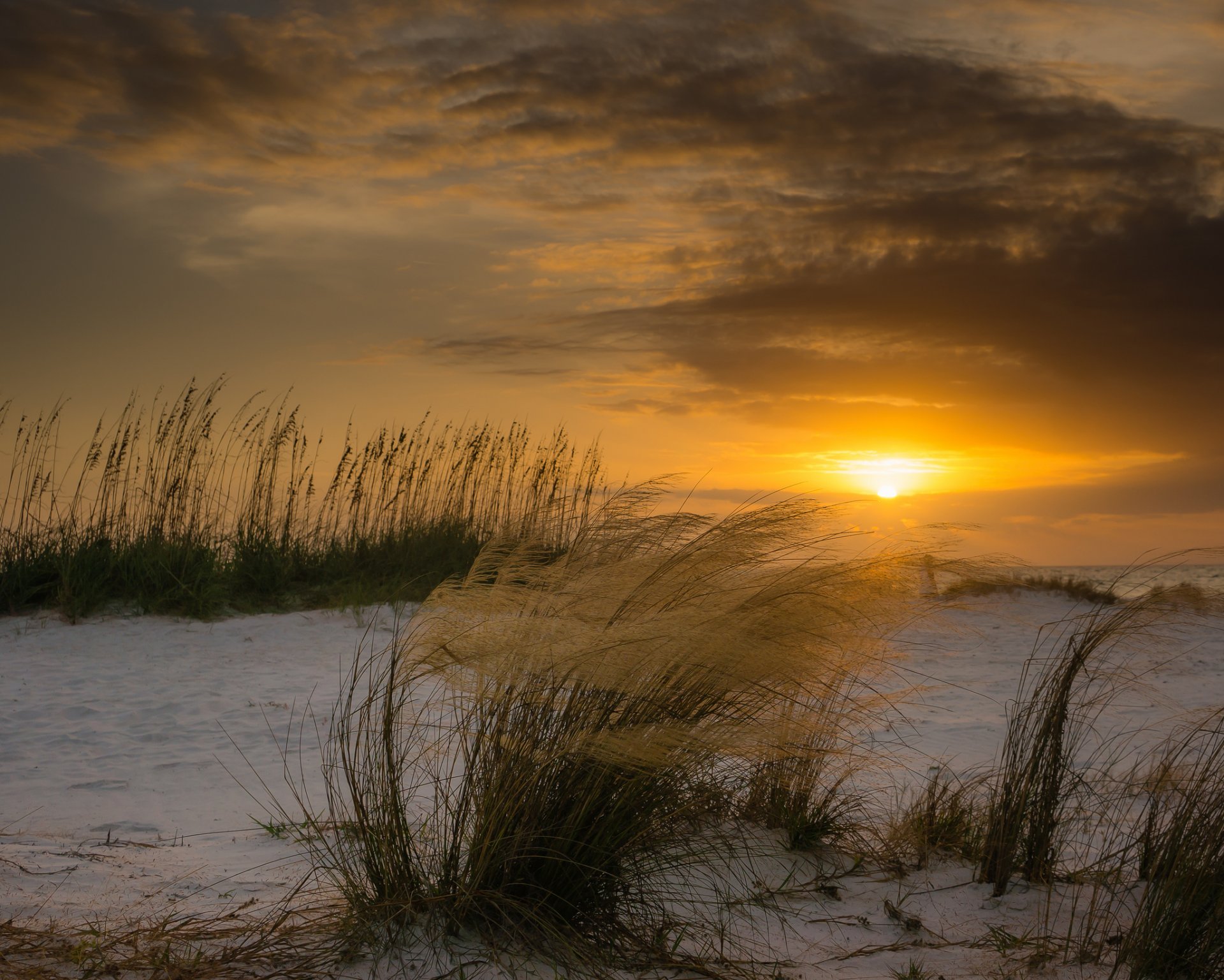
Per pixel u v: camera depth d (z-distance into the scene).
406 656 3.14
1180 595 3.79
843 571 3.27
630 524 3.54
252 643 9.98
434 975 2.68
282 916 3.08
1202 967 2.80
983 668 9.36
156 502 11.96
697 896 3.35
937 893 3.55
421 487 13.46
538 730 2.99
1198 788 3.32
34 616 10.82
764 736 3.04
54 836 4.38
